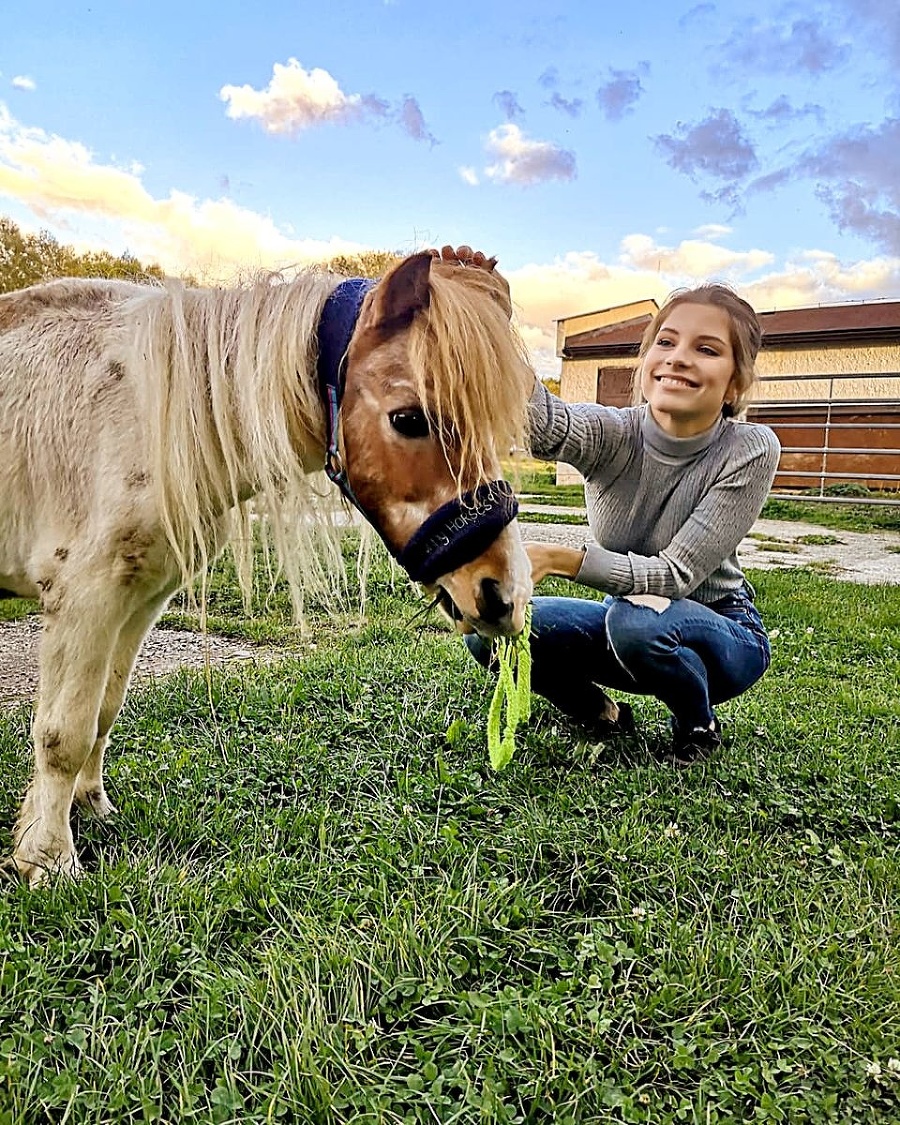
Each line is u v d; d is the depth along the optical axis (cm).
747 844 223
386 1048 149
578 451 257
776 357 1750
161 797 239
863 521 1266
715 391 238
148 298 197
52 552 195
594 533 279
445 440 158
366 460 166
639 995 162
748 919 191
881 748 297
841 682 392
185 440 184
